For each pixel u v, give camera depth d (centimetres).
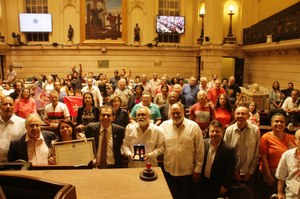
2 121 380
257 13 1280
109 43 1512
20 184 114
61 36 1505
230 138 382
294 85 955
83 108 526
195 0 1521
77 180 155
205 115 516
